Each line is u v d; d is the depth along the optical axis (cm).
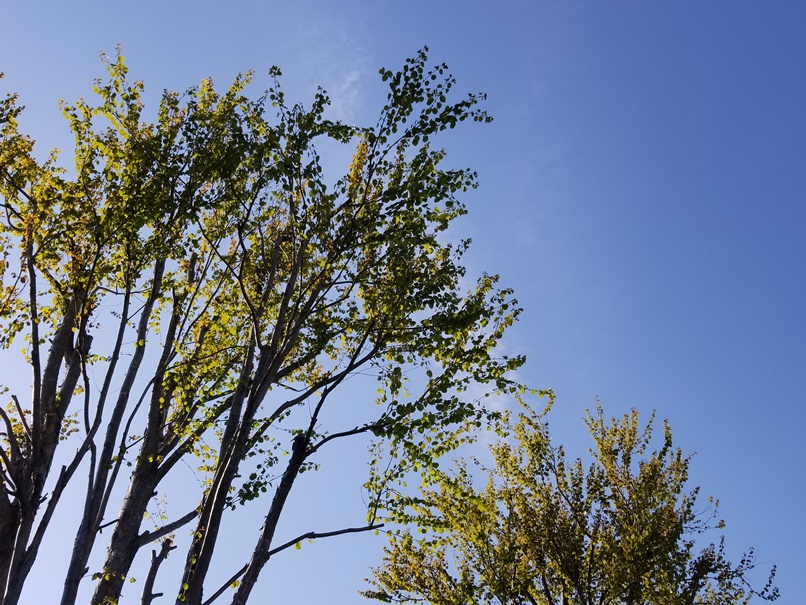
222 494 627
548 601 1315
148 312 859
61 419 899
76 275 871
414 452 823
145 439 988
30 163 930
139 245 863
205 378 1025
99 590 872
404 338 806
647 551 1218
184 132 856
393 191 777
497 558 1301
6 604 681
